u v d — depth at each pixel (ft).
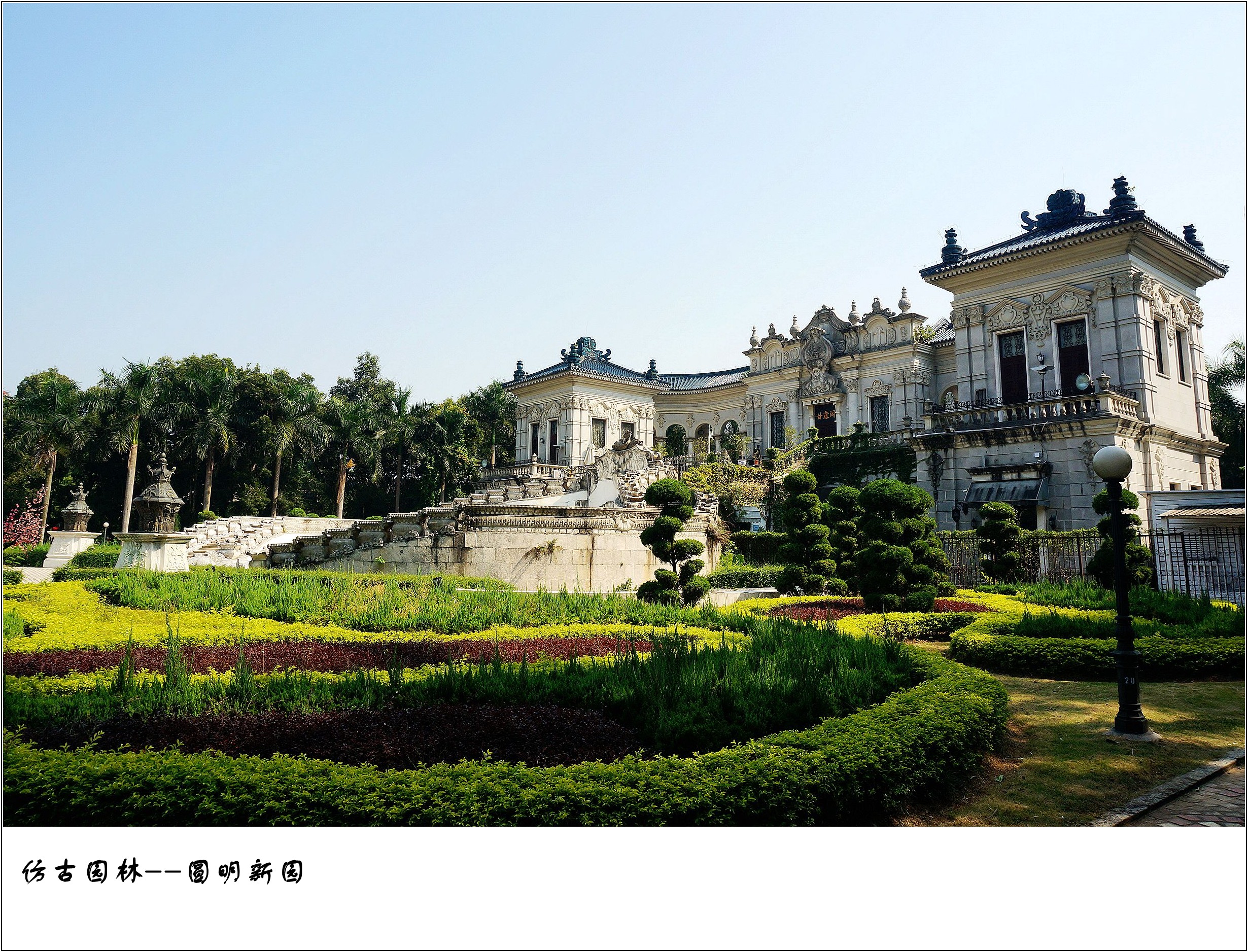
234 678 25.64
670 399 180.96
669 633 41.47
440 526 77.56
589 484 90.27
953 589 65.00
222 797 16.71
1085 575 69.21
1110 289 102.63
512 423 200.64
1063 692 35.63
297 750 20.12
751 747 19.85
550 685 26.18
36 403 141.49
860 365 144.87
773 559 100.07
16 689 25.26
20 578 63.72
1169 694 34.96
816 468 129.08
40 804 16.81
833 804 18.84
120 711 22.18
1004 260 110.32
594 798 17.06
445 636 40.63
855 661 30.48
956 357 122.93
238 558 100.22
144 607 46.37
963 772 23.08
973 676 29.66
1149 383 100.32
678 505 59.88
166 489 71.10
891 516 55.88
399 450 191.21
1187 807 21.43
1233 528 75.97
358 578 60.44
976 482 105.29
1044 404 101.04
